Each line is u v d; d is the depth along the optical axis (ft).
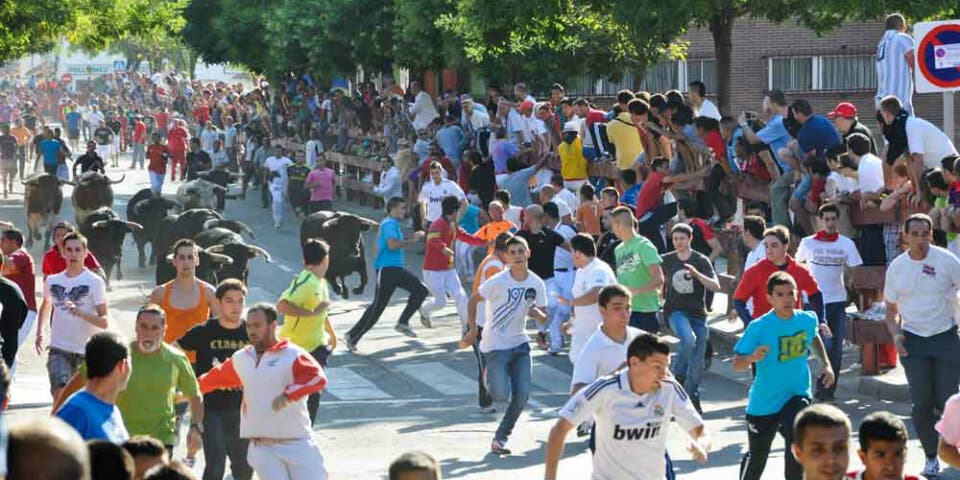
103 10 156.25
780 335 40.83
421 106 140.15
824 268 59.88
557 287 74.08
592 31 132.36
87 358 32.60
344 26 161.17
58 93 362.53
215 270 75.87
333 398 64.80
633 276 58.90
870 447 25.90
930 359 47.24
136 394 38.88
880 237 65.31
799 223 72.23
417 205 111.24
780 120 77.41
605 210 80.59
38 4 147.02
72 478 14.78
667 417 34.17
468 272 99.14
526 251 52.80
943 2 103.35
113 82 377.09
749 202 83.82
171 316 49.47
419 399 64.44
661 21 102.99
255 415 38.93
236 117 209.67
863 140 66.23
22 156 188.85
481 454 52.70
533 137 105.40
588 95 164.66
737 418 58.29
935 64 54.65
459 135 121.80
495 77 138.00
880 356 63.72
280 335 53.21
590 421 54.85
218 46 210.38
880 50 75.25
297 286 52.49
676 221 82.64
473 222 93.20
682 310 59.16
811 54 155.22
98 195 111.34
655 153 85.87
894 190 63.41
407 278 76.54
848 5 101.76
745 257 76.33
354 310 90.48
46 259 66.39
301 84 182.80
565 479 48.11
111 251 98.48
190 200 125.70
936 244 63.05
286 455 38.88
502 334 52.85
